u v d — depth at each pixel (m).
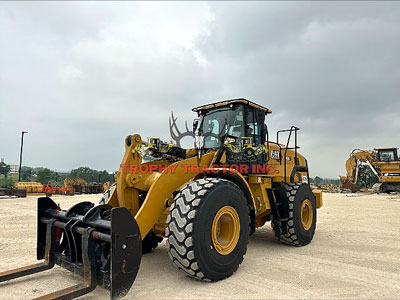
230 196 3.66
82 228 3.15
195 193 3.39
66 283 3.38
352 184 24.88
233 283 3.38
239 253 3.71
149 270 3.85
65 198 16.84
